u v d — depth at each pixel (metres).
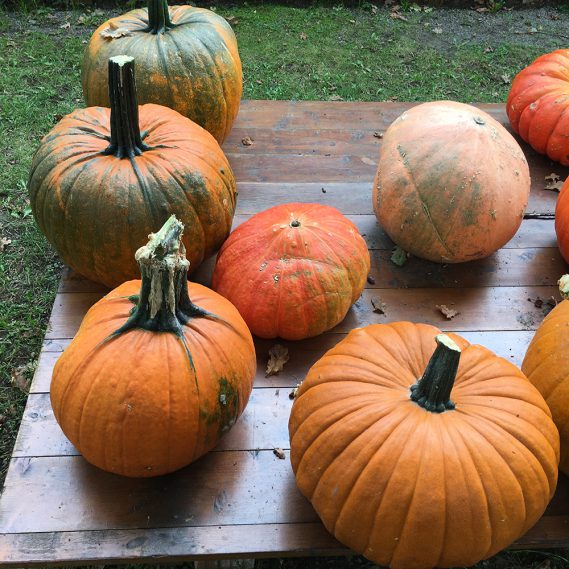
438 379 0.66
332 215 0.98
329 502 0.68
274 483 0.80
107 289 1.05
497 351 0.98
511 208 1.01
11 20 2.13
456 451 0.65
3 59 1.94
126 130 0.91
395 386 0.71
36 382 0.90
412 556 0.67
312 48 2.14
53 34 2.08
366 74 2.04
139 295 0.70
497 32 2.31
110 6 2.24
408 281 1.09
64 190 0.92
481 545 0.66
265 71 2.01
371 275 1.10
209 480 0.80
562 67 1.36
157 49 1.13
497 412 0.69
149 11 1.16
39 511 0.75
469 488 0.64
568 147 1.30
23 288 1.28
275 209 0.99
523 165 1.04
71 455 0.81
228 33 1.26
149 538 0.74
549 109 1.31
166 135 0.98
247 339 0.79
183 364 0.70
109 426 0.70
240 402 0.77
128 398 0.69
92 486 0.78
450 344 0.64
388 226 1.06
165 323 0.71
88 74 1.19
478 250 1.04
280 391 0.91
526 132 1.37
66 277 1.06
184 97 1.15
